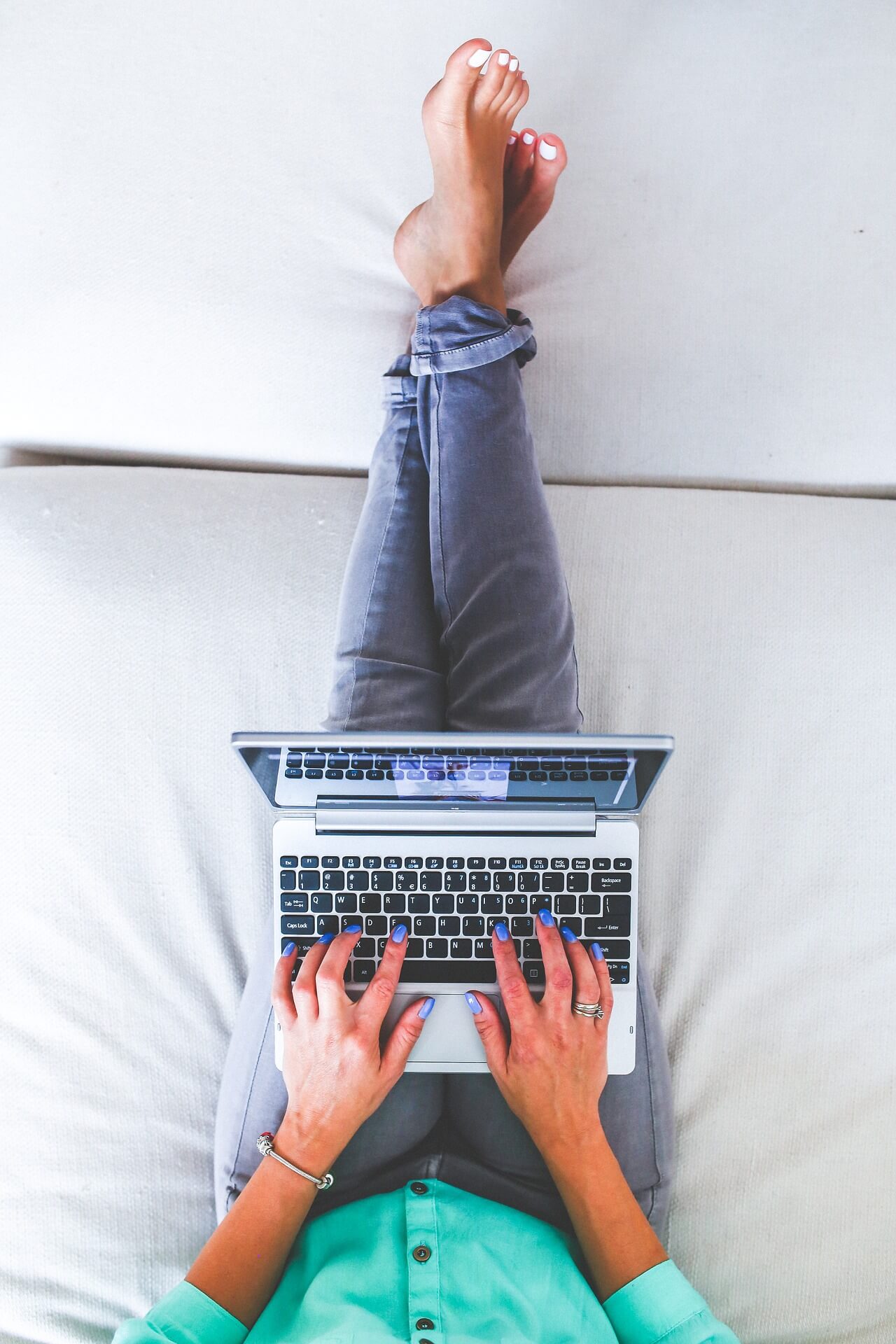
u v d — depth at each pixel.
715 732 1.03
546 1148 0.81
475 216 0.96
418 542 0.96
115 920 0.99
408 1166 0.86
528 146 1.01
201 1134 0.96
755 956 0.99
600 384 1.10
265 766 0.81
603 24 1.08
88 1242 0.93
